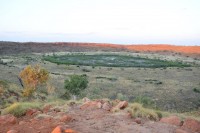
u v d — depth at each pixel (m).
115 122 7.56
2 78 47.97
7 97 21.56
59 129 5.94
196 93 52.56
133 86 57.06
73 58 138.62
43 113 8.83
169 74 88.25
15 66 82.12
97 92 45.47
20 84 43.44
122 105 9.35
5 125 7.23
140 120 8.04
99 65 108.81
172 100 44.16
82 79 31.55
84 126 7.00
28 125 7.07
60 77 62.34
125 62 127.62
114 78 70.12
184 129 7.84
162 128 7.43
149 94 48.50
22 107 9.21
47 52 183.12
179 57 178.00
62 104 10.42
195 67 114.69
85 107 9.61
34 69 29.72
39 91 31.19
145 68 104.12
